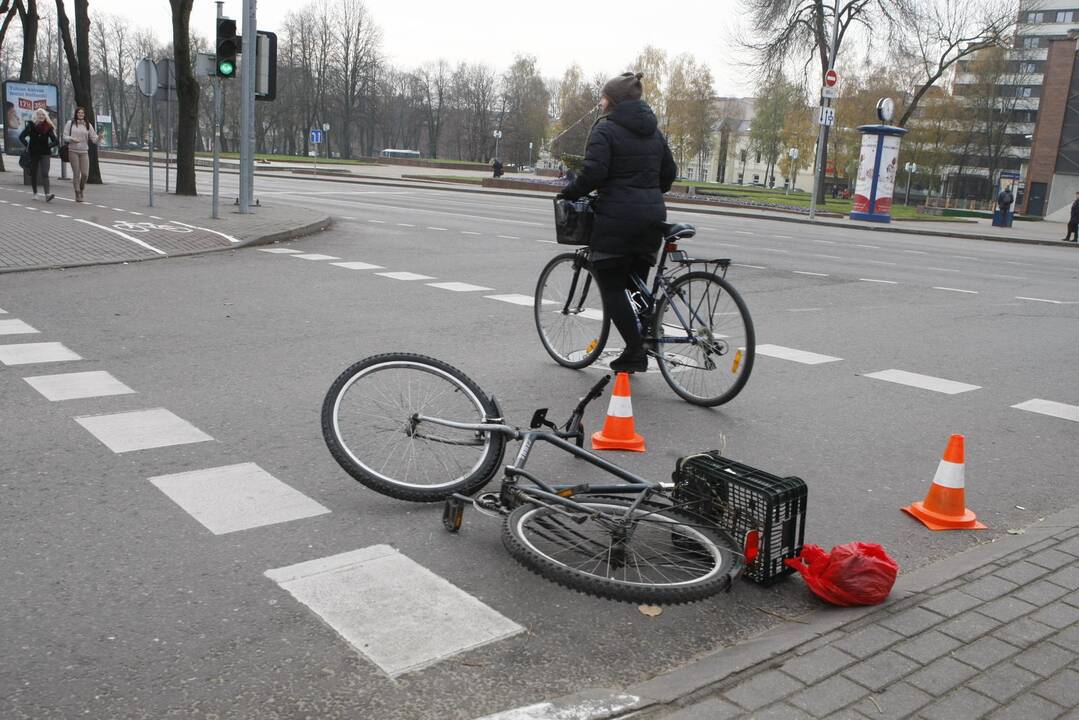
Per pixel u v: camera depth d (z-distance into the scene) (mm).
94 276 11023
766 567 3686
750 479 3785
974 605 3475
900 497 4848
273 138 115438
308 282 11133
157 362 6930
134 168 47281
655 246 6523
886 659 3068
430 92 121500
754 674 2979
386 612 3346
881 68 72625
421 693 2861
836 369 7785
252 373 6711
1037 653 3119
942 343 9148
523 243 16875
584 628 3318
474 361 7449
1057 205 67500
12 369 6562
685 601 3385
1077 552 3994
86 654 3004
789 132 83812
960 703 2812
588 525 3779
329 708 2766
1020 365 8258
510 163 116750
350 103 100375
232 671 2938
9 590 3404
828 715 2740
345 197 30188
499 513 3938
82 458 4812
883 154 33906
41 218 16031
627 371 6711
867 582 3475
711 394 6410
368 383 4395
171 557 3730
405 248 15234
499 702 2832
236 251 13852
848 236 25453
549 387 6754
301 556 3791
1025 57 82000
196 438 5207
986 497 4914
